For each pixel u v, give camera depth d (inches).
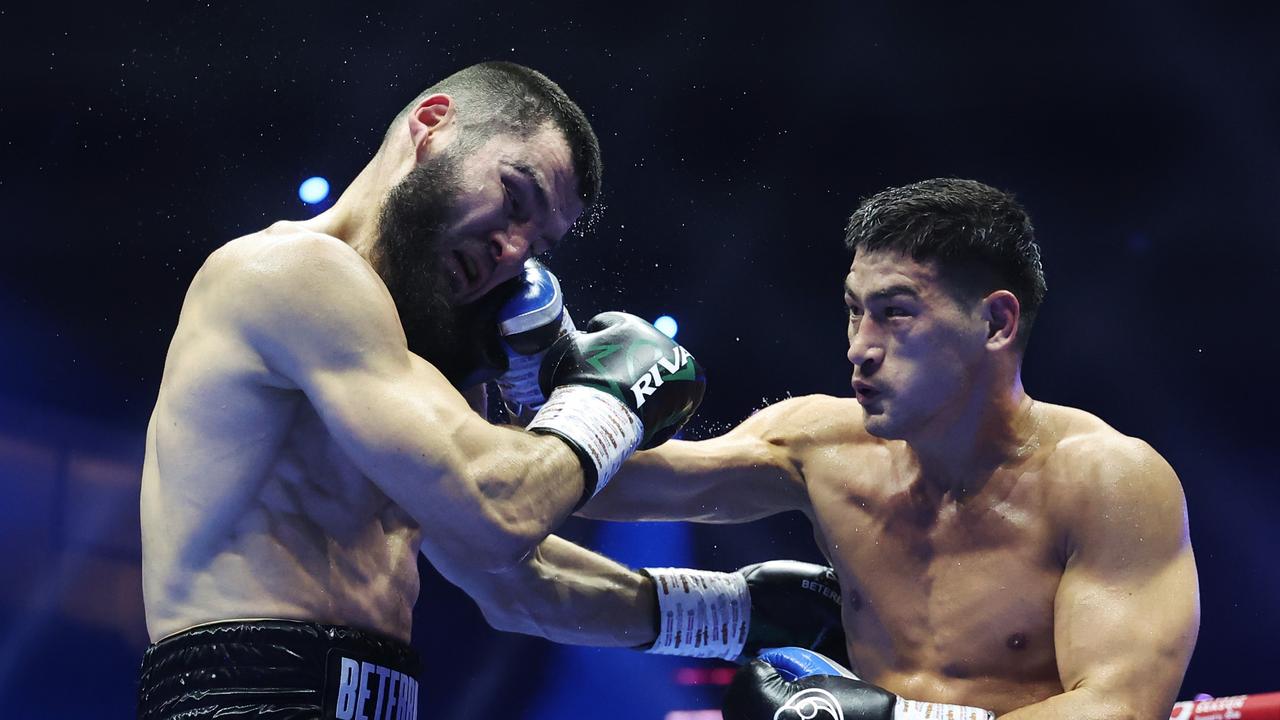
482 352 100.0
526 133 93.5
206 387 83.0
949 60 309.3
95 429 331.3
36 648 319.3
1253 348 331.9
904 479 100.5
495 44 293.4
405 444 79.9
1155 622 86.4
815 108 322.7
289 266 83.0
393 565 88.0
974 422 95.0
